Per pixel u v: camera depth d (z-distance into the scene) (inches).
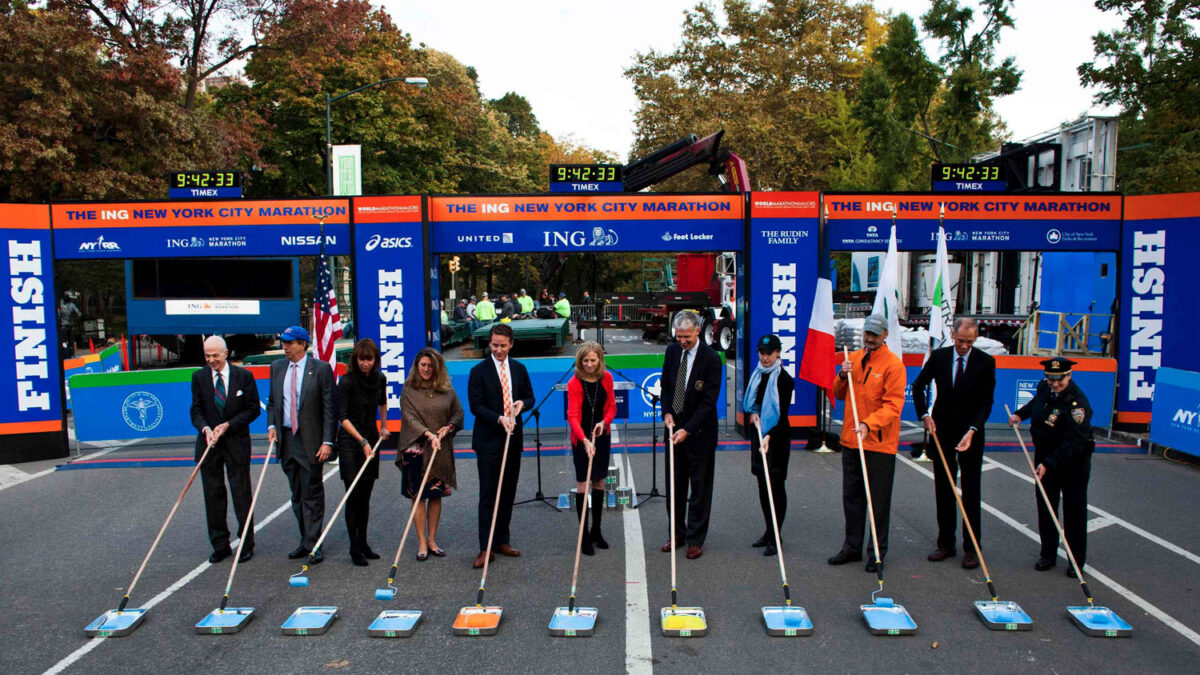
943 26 903.7
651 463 370.9
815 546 243.4
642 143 1438.2
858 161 1099.3
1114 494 300.8
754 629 183.5
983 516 275.6
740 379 417.1
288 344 233.6
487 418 231.6
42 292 390.6
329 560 238.4
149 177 780.0
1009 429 425.7
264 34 869.8
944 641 175.9
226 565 235.1
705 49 1469.0
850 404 225.6
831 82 1472.7
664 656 170.4
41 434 391.5
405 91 1139.3
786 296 401.4
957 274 727.7
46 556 246.1
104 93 720.3
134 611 194.9
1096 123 582.2
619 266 1555.1
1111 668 162.4
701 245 404.2
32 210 387.5
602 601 201.6
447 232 403.5
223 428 231.6
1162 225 394.6
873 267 813.2
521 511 287.0
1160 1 566.3
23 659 173.3
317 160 1105.4
